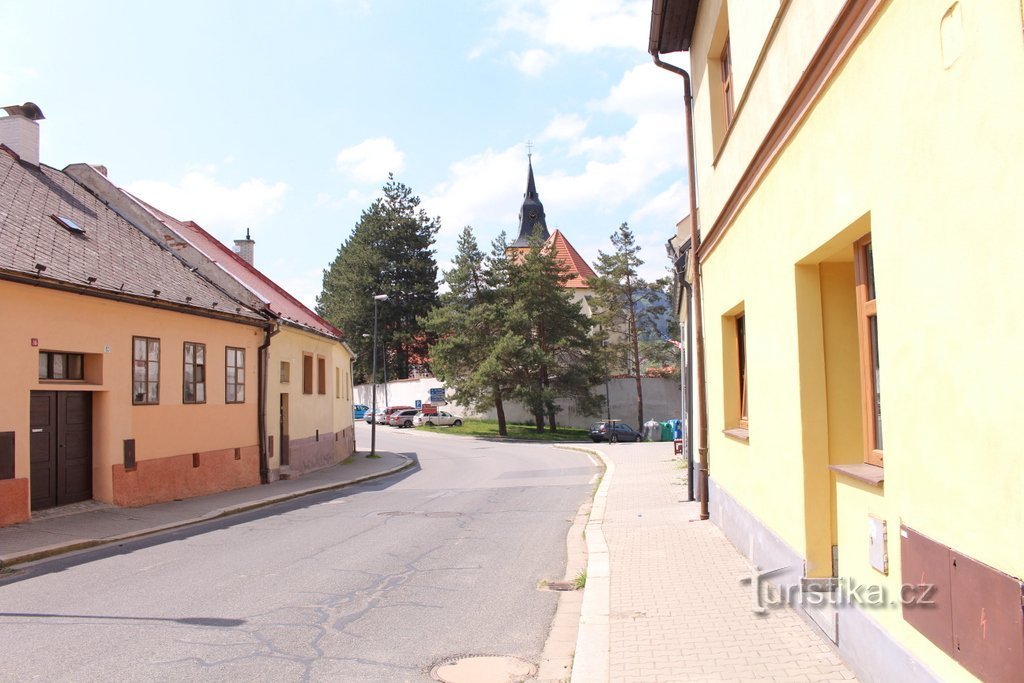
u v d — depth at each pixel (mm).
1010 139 2781
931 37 3381
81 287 13344
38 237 14516
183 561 9742
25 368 12266
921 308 3561
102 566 9508
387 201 72875
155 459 15664
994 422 2969
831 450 5730
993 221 2916
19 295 12203
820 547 5727
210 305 17906
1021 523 2799
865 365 5043
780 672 4906
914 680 3781
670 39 11602
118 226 19406
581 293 71188
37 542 10742
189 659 5668
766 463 6945
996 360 2934
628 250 57500
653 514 12430
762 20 6746
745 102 7438
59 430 13492
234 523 13555
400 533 11844
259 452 20312
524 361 49844
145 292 15398
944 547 3408
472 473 24469
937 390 3434
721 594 7039
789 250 5918
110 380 14359
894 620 4062
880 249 4020
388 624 6672
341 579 8508
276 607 7262
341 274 77688
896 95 3770
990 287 2959
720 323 9719
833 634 5207
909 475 3770
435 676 5340
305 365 25609
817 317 5785
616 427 46500
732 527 9234
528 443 44656
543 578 8562
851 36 4293
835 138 4715
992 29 2875
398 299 70938
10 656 5734
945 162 3289
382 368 71750
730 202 8141
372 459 31844
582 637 5973
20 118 18578
